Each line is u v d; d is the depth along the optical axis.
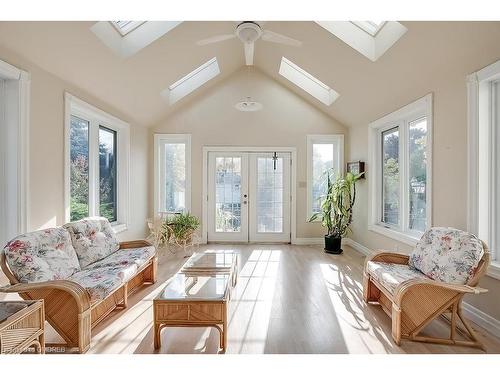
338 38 3.29
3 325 1.30
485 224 2.42
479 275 2.06
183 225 4.62
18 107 2.38
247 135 5.42
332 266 3.99
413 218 3.69
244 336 2.17
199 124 5.40
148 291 3.09
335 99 4.71
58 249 2.36
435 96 2.96
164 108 5.03
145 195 5.23
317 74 4.25
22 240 2.06
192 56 3.99
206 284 2.31
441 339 2.10
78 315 1.95
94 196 3.78
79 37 2.62
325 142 5.54
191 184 5.41
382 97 3.81
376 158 4.54
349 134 5.41
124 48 3.19
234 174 5.47
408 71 3.07
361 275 3.60
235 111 5.41
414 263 2.59
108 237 3.11
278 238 5.50
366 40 3.27
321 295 2.96
